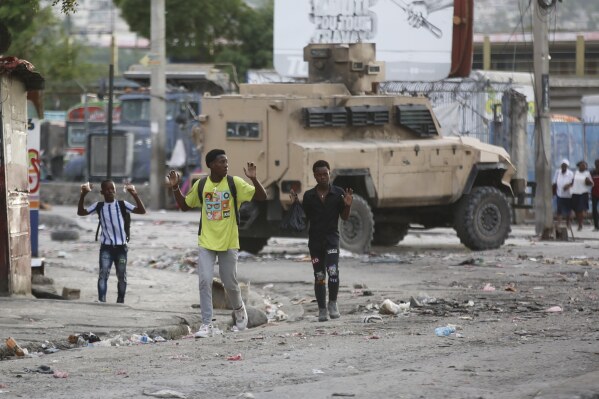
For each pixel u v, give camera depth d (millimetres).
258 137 88188
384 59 131500
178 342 47156
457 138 96375
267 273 76562
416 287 67125
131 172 158625
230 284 51062
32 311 52375
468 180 95125
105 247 58031
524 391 32844
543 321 50906
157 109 146500
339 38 131750
